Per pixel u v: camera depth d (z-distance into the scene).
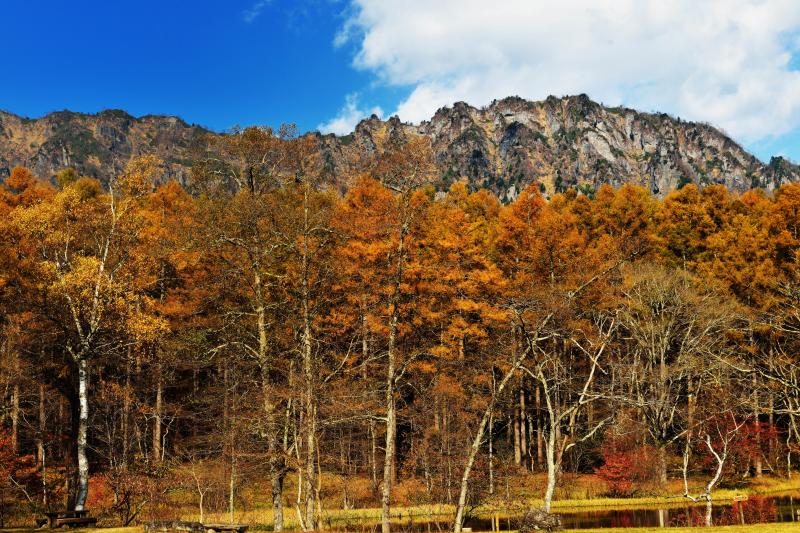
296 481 31.64
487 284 29.48
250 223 19.39
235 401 23.73
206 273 22.86
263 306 20.19
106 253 22.19
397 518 25.22
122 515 22.89
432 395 28.22
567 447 19.86
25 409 29.67
